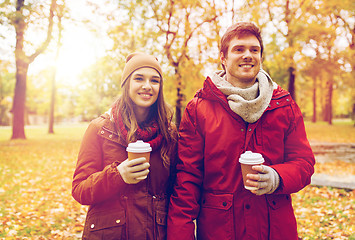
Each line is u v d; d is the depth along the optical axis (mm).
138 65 1685
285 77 18266
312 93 39906
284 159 1711
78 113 53250
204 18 9250
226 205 1614
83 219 4043
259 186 1410
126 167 1439
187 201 1701
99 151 1665
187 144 1789
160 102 1813
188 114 1824
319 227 3803
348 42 12969
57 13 9234
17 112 16172
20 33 9633
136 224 1581
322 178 6594
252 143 1631
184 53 9383
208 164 1688
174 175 1863
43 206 4602
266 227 1589
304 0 10508
